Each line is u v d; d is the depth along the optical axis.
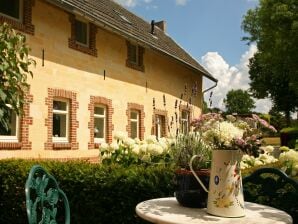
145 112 18.33
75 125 13.62
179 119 4.64
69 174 5.75
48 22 12.68
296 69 28.52
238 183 3.28
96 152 14.59
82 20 14.53
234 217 3.22
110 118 15.65
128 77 17.08
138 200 5.21
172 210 3.46
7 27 6.13
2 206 6.55
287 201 4.15
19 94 6.22
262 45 31.14
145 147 6.38
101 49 15.30
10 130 11.16
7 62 5.81
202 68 25.64
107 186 5.45
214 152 3.33
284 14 27.38
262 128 3.58
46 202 3.66
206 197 3.51
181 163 3.77
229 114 3.73
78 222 5.65
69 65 13.53
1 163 6.73
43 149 12.12
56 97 13.02
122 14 20.56
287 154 4.60
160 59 20.03
